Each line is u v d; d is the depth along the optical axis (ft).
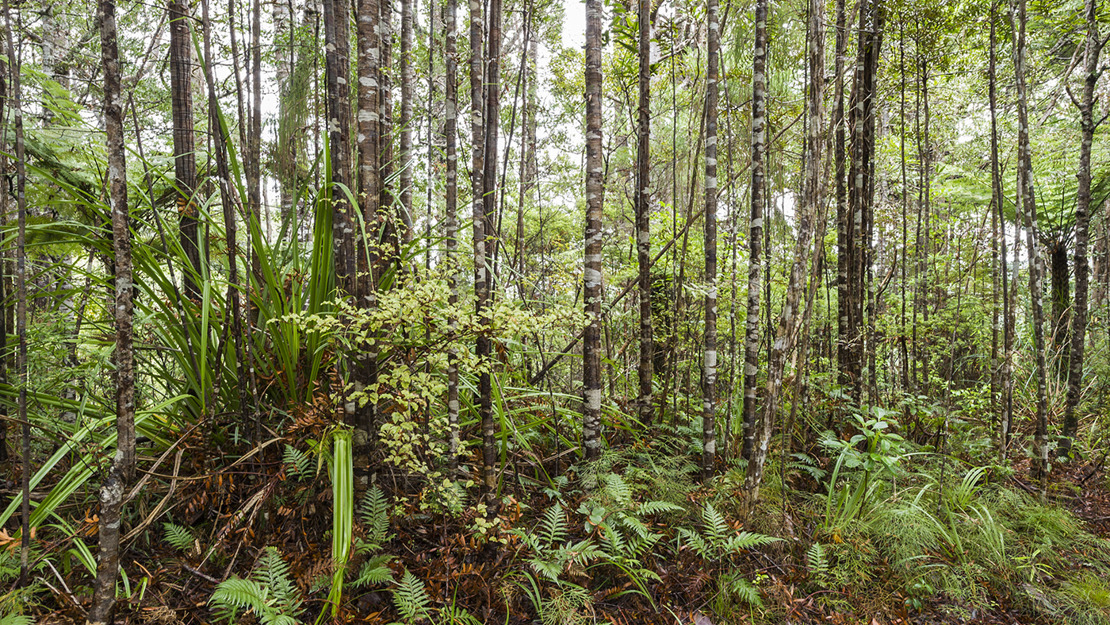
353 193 10.29
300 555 8.68
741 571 10.14
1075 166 20.95
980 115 23.00
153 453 9.75
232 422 9.92
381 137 12.20
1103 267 26.81
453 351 9.11
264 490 8.67
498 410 10.38
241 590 7.30
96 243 9.30
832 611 9.63
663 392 14.85
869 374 15.20
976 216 24.88
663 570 9.87
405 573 8.23
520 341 12.64
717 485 11.39
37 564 7.93
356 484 9.54
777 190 16.87
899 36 17.21
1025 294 21.93
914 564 10.77
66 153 12.67
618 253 19.54
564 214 28.91
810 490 13.12
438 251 10.66
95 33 17.34
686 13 15.48
